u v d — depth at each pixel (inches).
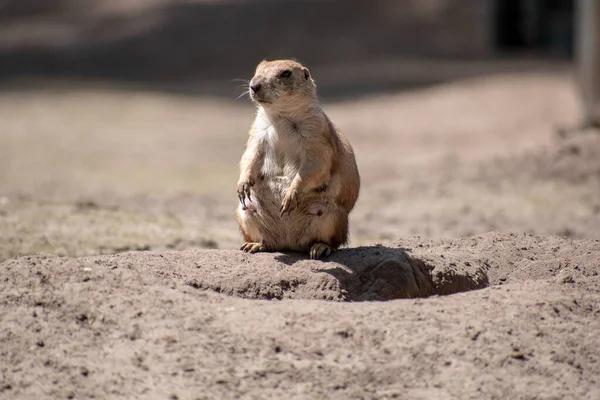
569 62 1686.8
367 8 2079.2
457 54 1872.5
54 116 1230.3
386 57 1862.7
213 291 312.0
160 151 984.3
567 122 1030.4
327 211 344.2
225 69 1802.4
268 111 338.6
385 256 338.0
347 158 356.5
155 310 277.4
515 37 1920.5
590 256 351.9
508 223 601.3
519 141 942.4
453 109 1216.8
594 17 842.2
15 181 778.8
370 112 1254.9
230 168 893.8
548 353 264.2
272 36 1958.7
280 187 344.5
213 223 583.2
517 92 1295.5
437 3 2076.8
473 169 798.5
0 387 246.1
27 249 440.1
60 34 1984.5
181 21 1993.1
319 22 2023.9
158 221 545.0
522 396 247.1
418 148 980.6
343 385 249.0
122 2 2220.7
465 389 248.4
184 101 1422.2
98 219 522.3
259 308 283.7
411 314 281.0
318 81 1592.0
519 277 350.0
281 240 355.6
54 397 242.4
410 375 253.4
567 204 660.7
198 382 248.4
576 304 292.7
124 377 250.1
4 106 1311.5
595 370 261.0
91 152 964.0
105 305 278.7
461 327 272.5
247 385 247.9
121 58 1830.7
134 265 319.6
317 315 278.5
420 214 645.3
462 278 343.0
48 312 277.4
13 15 2235.5
